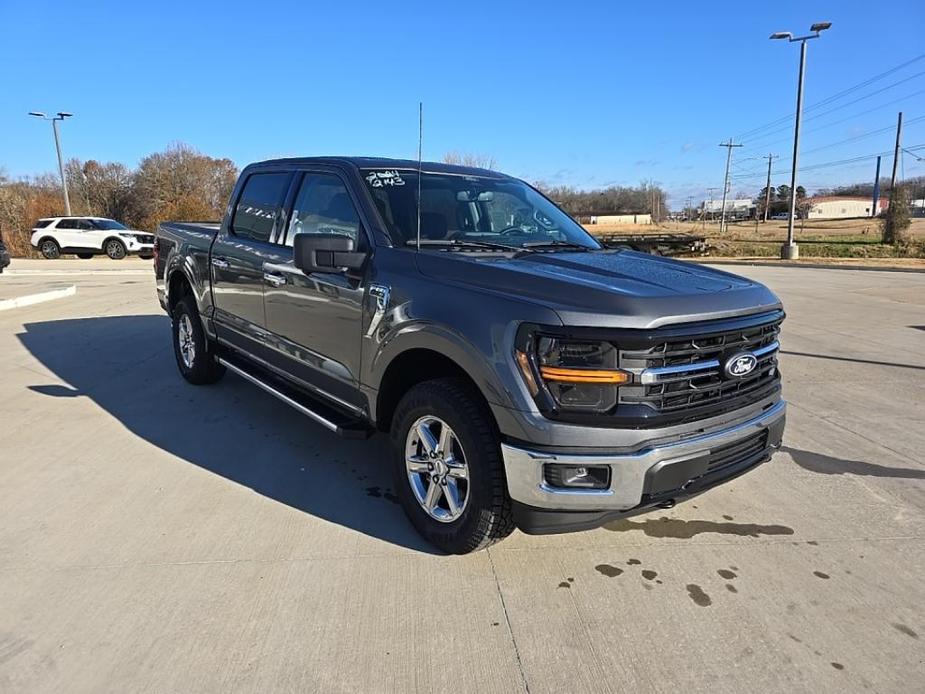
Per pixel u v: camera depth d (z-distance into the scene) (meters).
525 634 2.54
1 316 9.88
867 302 12.87
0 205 40.16
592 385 2.57
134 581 2.82
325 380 3.81
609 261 3.36
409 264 3.22
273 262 4.20
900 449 4.60
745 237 51.09
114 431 4.67
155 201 61.34
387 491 3.78
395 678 2.29
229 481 3.86
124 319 9.64
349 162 3.90
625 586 2.89
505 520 2.87
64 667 2.29
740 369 2.83
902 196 39.28
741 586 2.91
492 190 4.21
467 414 2.86
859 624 2.65
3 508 3.46
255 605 2.67
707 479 2.83
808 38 27.22
